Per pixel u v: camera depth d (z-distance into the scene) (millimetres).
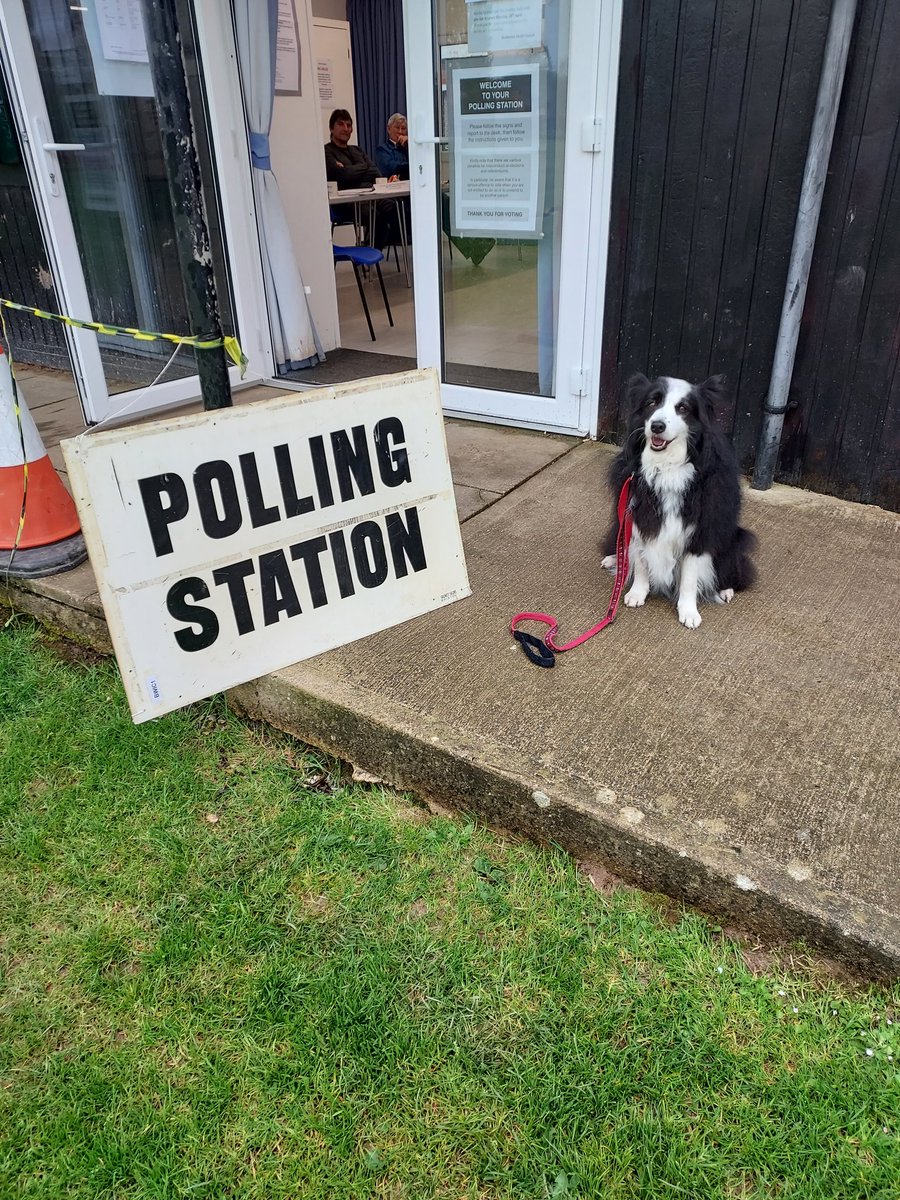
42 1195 1370
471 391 4531
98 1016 1660
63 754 2346
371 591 2613
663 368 3850
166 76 2066
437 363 4617
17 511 2971
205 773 2307
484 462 4008
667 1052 1550
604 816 1891
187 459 2199
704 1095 1479
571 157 3684
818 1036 1567
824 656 2504
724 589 2801
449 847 2037
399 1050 1566
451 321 4484
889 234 3109
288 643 2457
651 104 3404
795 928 1708
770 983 1676
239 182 4848
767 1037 1569
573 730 2172
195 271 2322
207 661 2318
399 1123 1464
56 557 2961
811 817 1882
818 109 2947
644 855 1860
